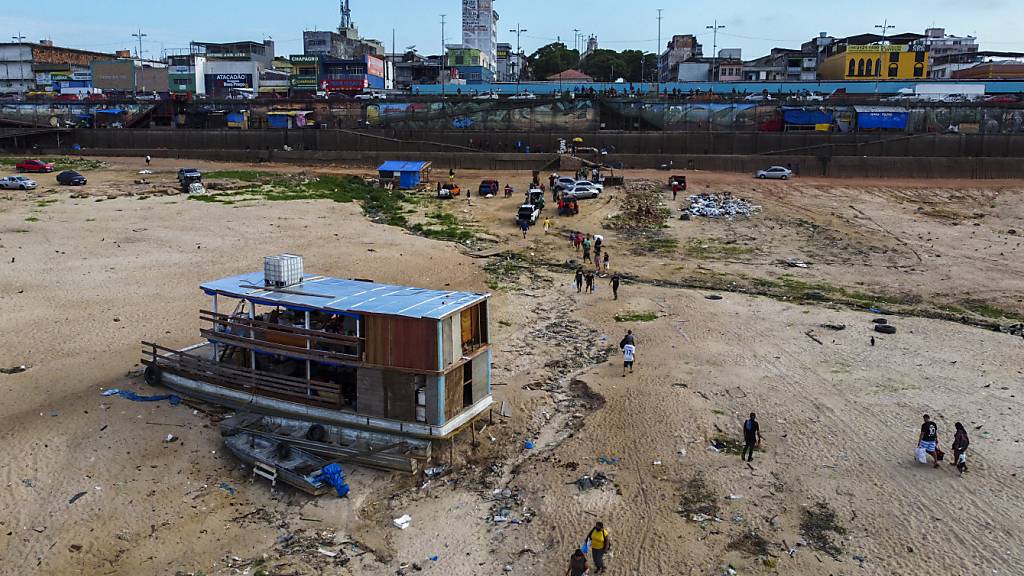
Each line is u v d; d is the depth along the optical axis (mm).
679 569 16812
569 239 55969
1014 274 45812
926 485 20141
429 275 44031
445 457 22141
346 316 22484
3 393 25266
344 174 78625
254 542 18047
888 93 100125
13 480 20094
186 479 20703
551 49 180625
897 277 45625
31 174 75250
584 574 16234
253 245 48312
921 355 30672
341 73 130750
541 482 20859
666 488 20312
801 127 87062
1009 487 19859
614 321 36219
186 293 37625
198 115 99438
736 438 23312
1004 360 29938
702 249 53656
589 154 83312
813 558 17109
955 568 16688
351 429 22547
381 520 19094
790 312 37500
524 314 37375
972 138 79562
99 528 18375
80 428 22984
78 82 140250
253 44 152375
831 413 24891
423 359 21391
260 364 25250
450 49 144125
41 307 34500
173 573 16781
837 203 66250
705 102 89250
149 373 26219
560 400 26859
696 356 30625
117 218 53969
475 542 18125
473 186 74375
